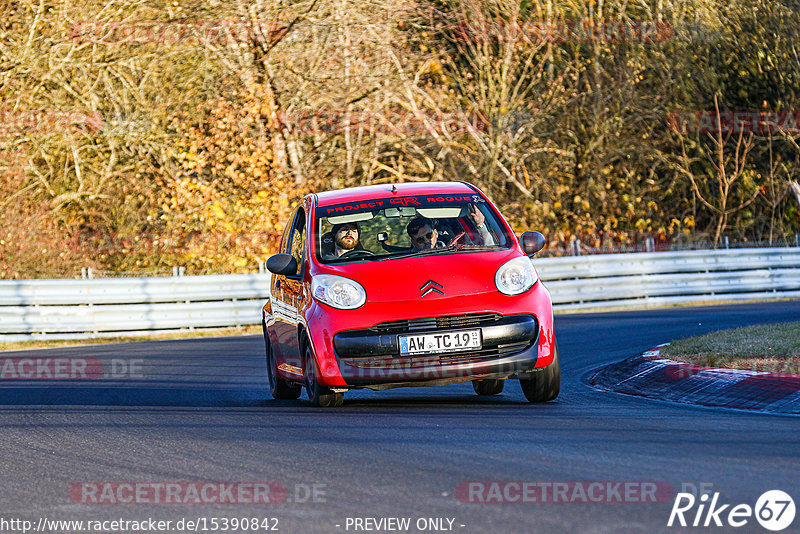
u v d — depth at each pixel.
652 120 95.69
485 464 19.62
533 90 90.44
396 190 31.44
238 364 44.81
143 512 17.48
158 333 63.75
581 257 71.56
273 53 81.56
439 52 87.19
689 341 35.75
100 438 25.58
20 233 77.69
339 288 27.44
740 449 19.92
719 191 96.00
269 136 83.00
